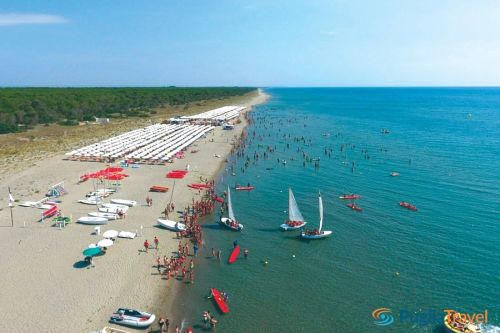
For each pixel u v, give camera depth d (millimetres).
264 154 103375
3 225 52562
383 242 51438
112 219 55531
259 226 56812
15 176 74750
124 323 33781
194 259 46375
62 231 51219
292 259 47000
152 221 55750
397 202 66750
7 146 100312
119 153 93812
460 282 41625
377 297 39156
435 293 39781
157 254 46281
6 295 36969
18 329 32375
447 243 50844
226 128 148500
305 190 73875
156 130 131750
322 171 87875
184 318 35531
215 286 40844
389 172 86938
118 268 42688
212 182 76625
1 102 141500
